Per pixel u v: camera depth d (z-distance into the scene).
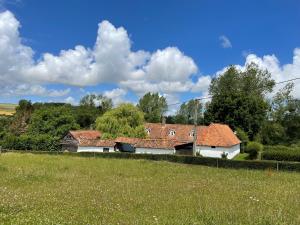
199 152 73.31
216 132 74.44
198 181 28.36
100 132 87.56
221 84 104.31
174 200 17.31
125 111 86.56
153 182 26.73
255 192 21.58
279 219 12.45
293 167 42.41
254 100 91.75
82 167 39.38
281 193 21.34
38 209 13.59
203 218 12.56
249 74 102.25
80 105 129.12
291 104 94.06
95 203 15.74
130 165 44.19
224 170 41.00
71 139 86.50
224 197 18.83
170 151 74.75
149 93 127.75
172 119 131.50
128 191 20.73
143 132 85.19
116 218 12.55
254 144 69.62
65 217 12.23
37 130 90.38
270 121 95.62
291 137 92.00
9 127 100.50
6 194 16.77
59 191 19.88
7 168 32.09
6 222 10.90
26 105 117.19
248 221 12.23
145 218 12.55
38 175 26.91
